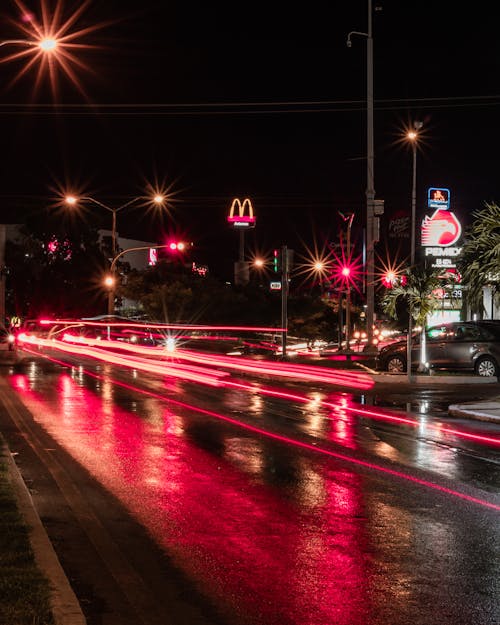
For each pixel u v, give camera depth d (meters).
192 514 8.66
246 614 5.71
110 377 28.61
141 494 9.59
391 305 27.75
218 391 23.72
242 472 11.10
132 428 15.25
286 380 28.30
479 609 5.85
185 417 17.16
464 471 11.41
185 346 54.75
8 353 39.75
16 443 13.27
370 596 6.11
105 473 10.86
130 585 6.25
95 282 72.94
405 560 7.06
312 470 11.34
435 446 13.69
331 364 34.00
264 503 9.24
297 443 13.77
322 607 5.87
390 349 29.83
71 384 25.23
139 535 7.78
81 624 4.88
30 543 6.63
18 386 24.17
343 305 62.03
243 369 32.59
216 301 58.19
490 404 19.39
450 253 38.31
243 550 7.33
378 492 9.92
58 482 10.18
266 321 58.62
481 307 21.58
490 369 27.84
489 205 20.45
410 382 27.05
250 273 72.62
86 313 74.19
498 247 19.95
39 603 5.17
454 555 7.23
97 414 17.41
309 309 58.12
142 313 76.69
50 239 73.38
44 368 33.19
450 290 30.95
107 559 6.97
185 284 59.25
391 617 5.68
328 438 14.45
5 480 9.23
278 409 19.12
